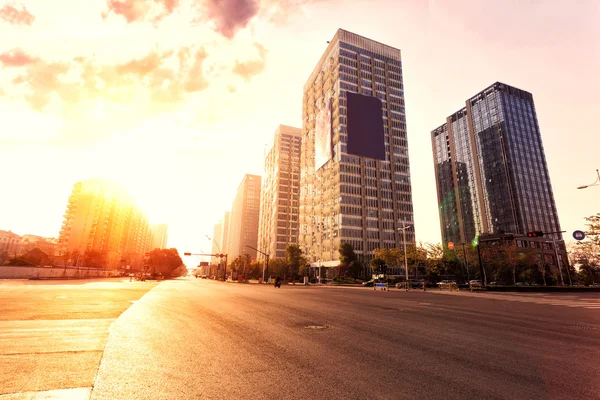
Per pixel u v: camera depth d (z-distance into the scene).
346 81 109.38
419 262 67.94
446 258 72.56
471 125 153.50
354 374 5.00
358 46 115.81
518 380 4.85
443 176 167.75
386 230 100.88
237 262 128.62
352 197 100.06
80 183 133.00
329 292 29.91
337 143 103.56
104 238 134.75
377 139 107.00
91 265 112.94
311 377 4.81
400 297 24.44
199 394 4.04
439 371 5.24
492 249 78.75
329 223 103.50
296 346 6.84
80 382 4.40
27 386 4.19
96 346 6.50
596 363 5.88
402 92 119.38
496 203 136.25
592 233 42.94
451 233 158.38
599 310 16.05
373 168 105.62
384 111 114.38
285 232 144.12
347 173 101.19
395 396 4.11
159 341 7.08
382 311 14.05
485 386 4.56
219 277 99.56
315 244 110.31
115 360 5.52
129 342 6.92
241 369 5.14
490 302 20.66
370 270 90.06
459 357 6.18
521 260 78.94
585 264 72.12
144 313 11.65
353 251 88.19
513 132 138.88
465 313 13.91
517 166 133.88
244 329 8.77
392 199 105.44
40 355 5.71
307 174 124.75
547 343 7.65
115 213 144.00
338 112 105.19
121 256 157.25
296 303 17.00
